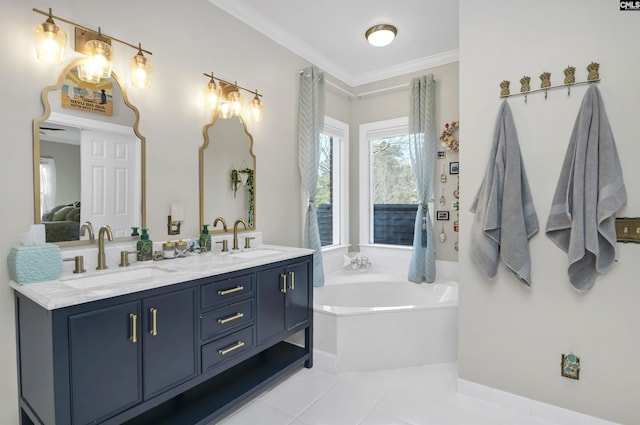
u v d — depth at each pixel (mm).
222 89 2369
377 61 3434
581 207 1648
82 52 1658
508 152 1865
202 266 1800
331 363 2352
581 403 1750
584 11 1713
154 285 1459
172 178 2072
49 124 1568
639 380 1618
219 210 2365
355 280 3318
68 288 1344
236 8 2457
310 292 2430
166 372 1526
